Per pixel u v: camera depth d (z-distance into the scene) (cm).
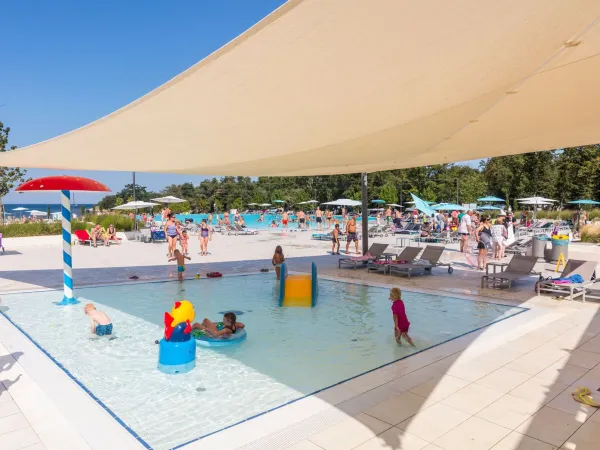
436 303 986
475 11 260
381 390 517
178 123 494
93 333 764
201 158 720
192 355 625
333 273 1379
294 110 446
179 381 569
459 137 755
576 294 988
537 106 573
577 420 437
